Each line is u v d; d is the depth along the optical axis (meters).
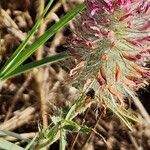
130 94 0.09
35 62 0.10
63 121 0.08
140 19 0.08
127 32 0.08
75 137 0.11
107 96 0.09
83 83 0.09
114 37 0.08
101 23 0.08
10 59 0.10
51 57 0.10
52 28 0.09
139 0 0.07
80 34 0.08
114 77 0.08
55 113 0.09
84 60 0.08
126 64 0.08
